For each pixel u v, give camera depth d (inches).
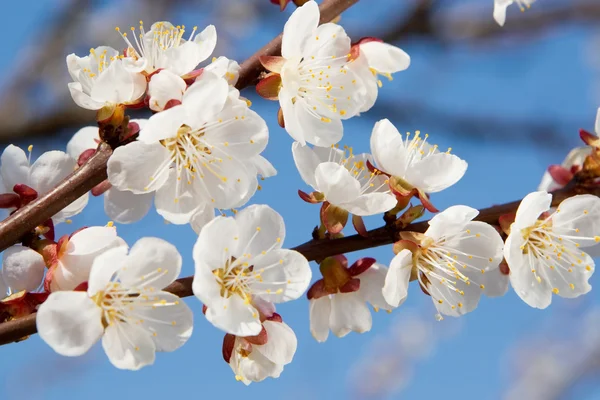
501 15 17.8
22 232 15.7
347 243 15.9
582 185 16.7
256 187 15.8
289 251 15.5
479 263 15.8
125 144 15.8
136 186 15.6
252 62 16.2
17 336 15.2
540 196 15.7
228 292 15.3
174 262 15.1
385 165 15.9
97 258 14.8
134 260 15.0
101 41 29.3
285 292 15.4
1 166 16.3
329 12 16.5
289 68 16.0
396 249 15.8
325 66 16.1
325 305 16.4
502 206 16.1
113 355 15.1
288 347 15.6
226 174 15.8
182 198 15.8
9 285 15.6
